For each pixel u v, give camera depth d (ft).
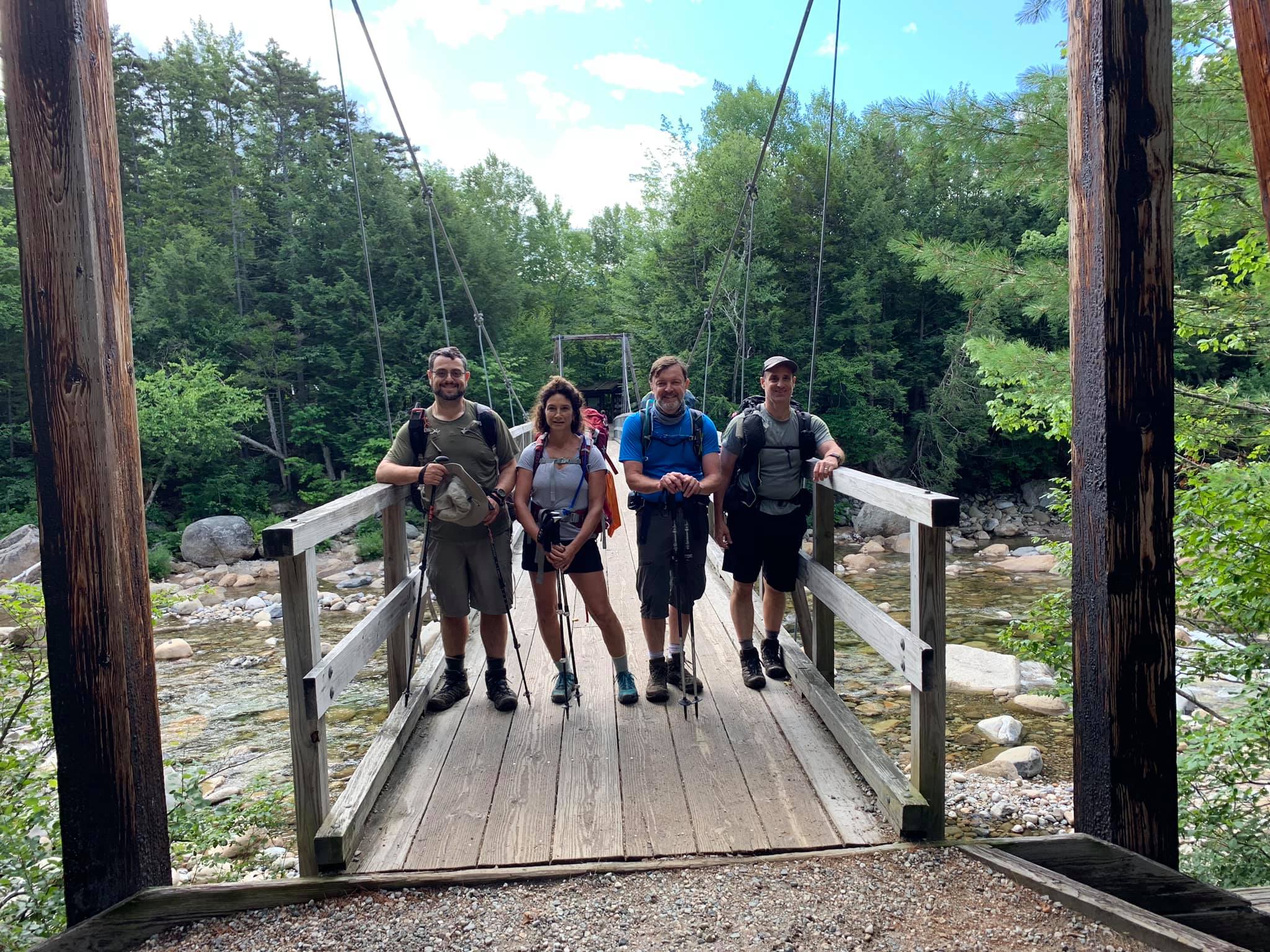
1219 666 14.57
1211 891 8.70
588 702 13.00
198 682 31.50
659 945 7.23
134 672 8.52
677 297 93.15
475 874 8.30
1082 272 8.95
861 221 83.87
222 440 77.30
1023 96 16.30
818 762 10.67
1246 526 12.74
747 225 85.97
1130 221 8.51
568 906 7.85
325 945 7.47
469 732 11.92
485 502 11.57
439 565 12.24
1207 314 16.55
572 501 12.27
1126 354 8.56
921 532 8.89
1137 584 8.64
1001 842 8.75
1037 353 17.56
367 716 25.94
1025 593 44.32
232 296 90.53
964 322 80.69
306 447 93.97
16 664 13.52
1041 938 7.31
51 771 13.57
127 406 8.64
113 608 8.28
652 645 12.89
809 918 7.57
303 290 91.04
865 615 10.55
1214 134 14.47
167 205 92.99
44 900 11.56
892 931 7.39
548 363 115.96
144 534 8.92
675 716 12.36
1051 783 19.75
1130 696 8.67
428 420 12.14
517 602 19.52
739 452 12.51
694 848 8.76
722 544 13.32
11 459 76.48
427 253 98.02
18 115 7.96
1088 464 8.92
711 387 87.04
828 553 13.14
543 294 142.72
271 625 41.75
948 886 8.09
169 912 8.10
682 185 101.24
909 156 18.83
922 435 83.46
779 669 13.76
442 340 93.56
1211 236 16.56
